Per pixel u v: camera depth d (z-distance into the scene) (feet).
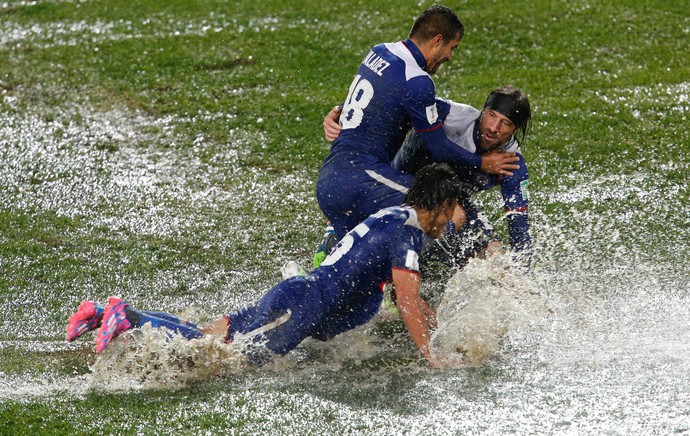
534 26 110.63
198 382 52.08
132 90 100.22
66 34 115.85
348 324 54.39
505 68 101.40
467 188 61.26
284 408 48.83
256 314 52.80
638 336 55.42
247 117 93.25
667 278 63.05
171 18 119.24
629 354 53.16
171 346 51.29
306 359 54.29
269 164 84.69
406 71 58.54
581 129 87.40
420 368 52.90
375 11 116.88
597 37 107.65
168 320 53.11
